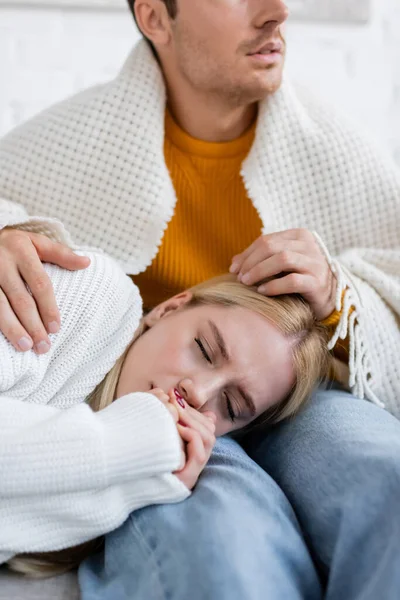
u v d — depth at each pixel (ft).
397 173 4.57
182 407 3.24
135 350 3.66
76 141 4.35
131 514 2.95
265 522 2.77
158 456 2.83
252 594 2.47
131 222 4.28
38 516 2.85
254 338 3.60
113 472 2.77
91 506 2.83
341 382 4.13
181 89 4.50
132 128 4.29
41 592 2.81
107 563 2.86
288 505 3.01
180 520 2.77
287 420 3.71
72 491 2.80
